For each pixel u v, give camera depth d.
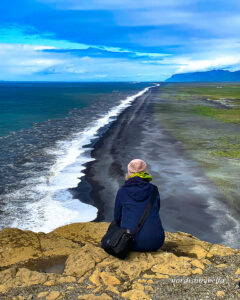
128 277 3.68
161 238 4.07
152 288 3.45
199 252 4.44
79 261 3.95
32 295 3.32
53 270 3.96
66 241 4.78
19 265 4.07
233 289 3.44
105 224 5.57
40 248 4.54
